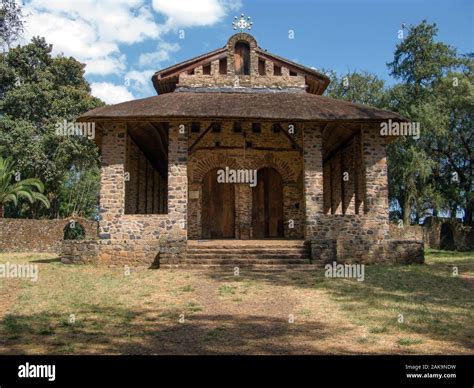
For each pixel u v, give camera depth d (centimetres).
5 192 3145
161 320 938
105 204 1786
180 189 1805
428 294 1191
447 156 3594
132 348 743
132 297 1171
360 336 811
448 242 3397
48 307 1046
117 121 1814
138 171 2291
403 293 1207
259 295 1195
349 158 2322
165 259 1662
